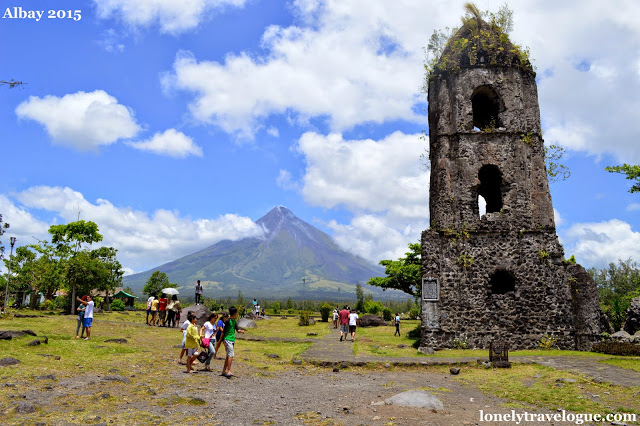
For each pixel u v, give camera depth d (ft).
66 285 124.88
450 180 71.87
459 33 78.64
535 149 72.64
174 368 40.81
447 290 67.15
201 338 42.14
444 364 49.93
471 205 70.28
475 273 67.56
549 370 45.57
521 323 65.62
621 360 49.85
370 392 35.50
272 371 44.52
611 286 164.55
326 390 35.99
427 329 65.72
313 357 52.70
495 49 75.56
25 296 179.42
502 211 69.97
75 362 38.65
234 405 28.86
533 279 67.15
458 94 74.69
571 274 67.00
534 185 71.15
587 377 41.11
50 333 57.47
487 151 72.18
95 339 54.85
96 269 124.77
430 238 69.15
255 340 70.18
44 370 34.22
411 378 43.93
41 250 151.84
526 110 74.23
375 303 193.88
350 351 60.18
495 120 78.28
